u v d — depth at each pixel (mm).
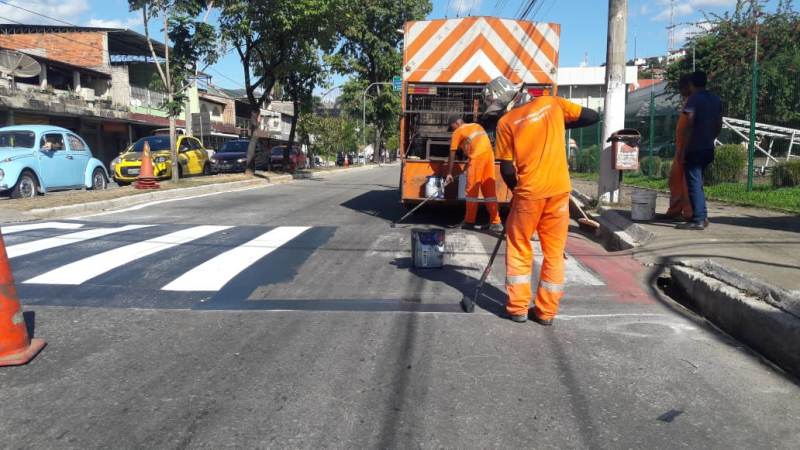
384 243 7613
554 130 4312
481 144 8414
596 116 4574
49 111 25016
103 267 6094
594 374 3604
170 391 3355
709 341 4172
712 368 3707
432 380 3498
